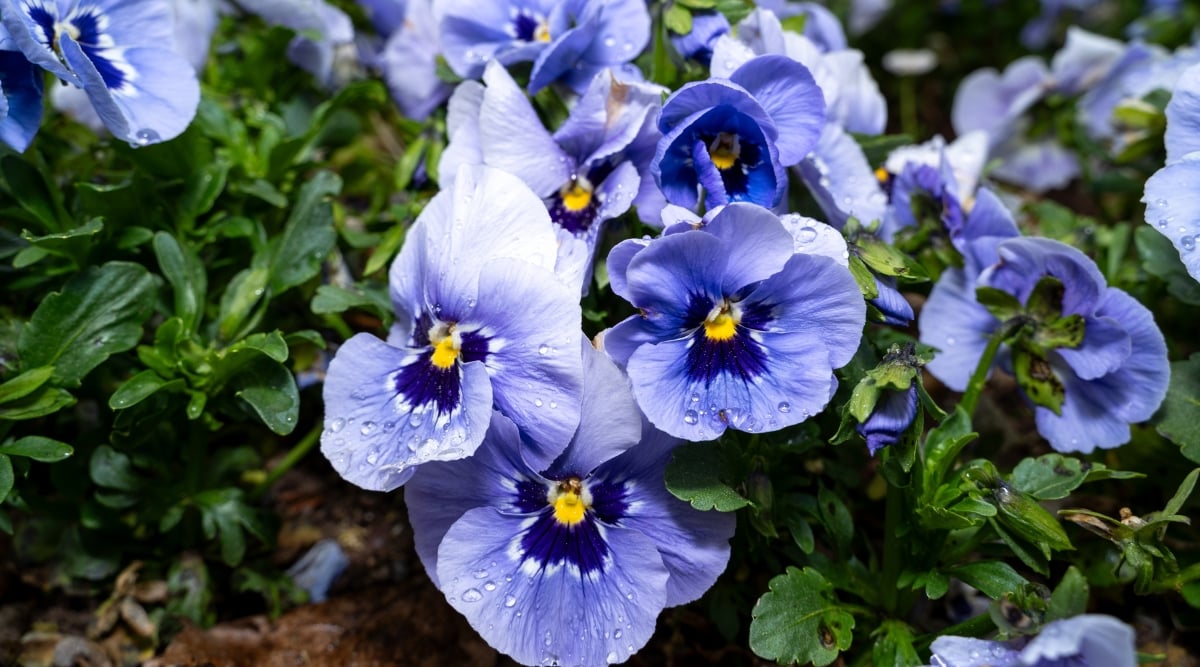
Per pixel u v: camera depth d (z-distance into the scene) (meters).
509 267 0.31
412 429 0.32
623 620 0.32
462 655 0.38
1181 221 0.33
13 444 0.34
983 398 0.43
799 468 0.37
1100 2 0.70
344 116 0.41
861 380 0.31
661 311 0.31
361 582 0.40
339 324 0.40
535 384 0.31
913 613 0.36
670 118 0.32
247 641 0.38
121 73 0.35
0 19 0.32
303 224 0.37
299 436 0.42
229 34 0.44
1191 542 0.38
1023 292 0.36
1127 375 0.35
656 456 0.33
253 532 0.38
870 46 0.71
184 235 0.38
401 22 0.46
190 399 0.36
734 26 0.37
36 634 0.38
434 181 0.40
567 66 0.36
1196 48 0.45
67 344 0.35
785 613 0.33
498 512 0.33
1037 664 0.29
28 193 0.36
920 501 0.33
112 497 0.37
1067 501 0.39
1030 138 0.54
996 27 0.70
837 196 0.37
